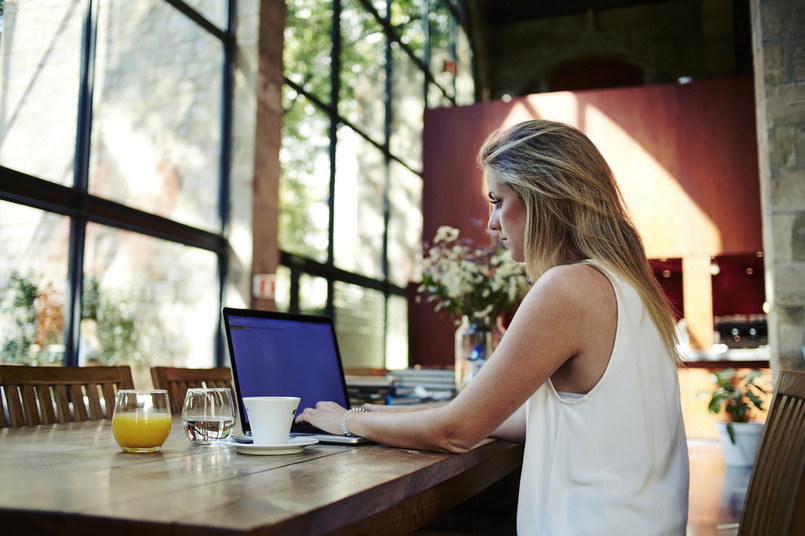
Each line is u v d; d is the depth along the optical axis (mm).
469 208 7355
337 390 1587
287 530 640
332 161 7273
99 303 4609
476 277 2627
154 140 5164
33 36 4207
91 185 4574
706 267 6660
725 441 5148
